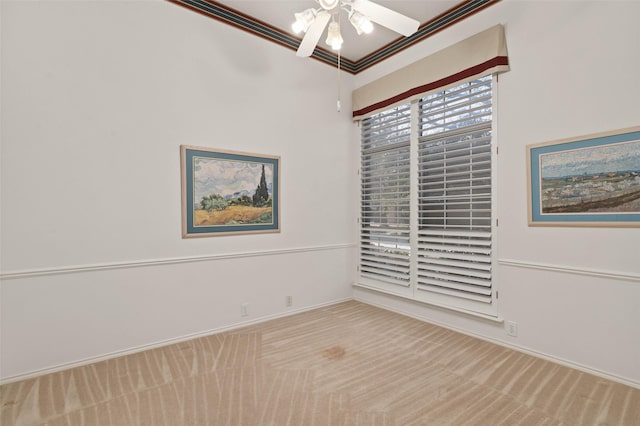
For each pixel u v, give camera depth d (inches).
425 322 129.6
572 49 90.7
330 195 153.6
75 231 92.7
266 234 131.7
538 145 97.3
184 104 110.9
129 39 100.3
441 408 73.8
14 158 84.5
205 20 115.1
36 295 87.6
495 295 108.0
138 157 102.4
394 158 144.3
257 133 128.6
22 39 85.0
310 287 146.1
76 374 88.8
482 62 108.3
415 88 131.0
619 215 83.3
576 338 90.6
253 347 106.6
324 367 92.9
